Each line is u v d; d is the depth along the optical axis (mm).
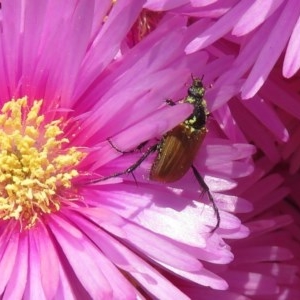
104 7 89
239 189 106
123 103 88
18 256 90
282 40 87
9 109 95
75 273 87
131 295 85
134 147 89
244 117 102
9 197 95
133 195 91
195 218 90
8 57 93
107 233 90
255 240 110
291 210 117
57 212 94
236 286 106
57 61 92
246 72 92
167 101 87
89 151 94
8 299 85
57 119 96
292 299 110
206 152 92
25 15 90
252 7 87
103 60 91
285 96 101
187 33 89
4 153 95
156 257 88
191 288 103
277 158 108
